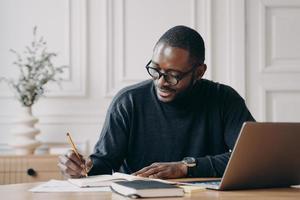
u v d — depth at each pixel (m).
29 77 3.13
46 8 3.37
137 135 2.11
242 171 1.51
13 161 2.91
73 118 3.34
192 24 3.40
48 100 3.35
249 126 1.44
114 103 2.16
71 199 1.33
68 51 3.37
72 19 3.38
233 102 2.16
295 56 3.43
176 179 1.74
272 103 3.42
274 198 1.35
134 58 3.39
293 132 1.53
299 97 3.42
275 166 1.58
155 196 1.34
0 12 3.35
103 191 1.48
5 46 3.35
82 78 3.36
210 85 2.19
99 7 3.39
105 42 3.38
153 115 2.12
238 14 3.41
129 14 3.39
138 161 2.11
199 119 2.13
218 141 2.14
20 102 3.13
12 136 3.25
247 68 3.41
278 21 3.40
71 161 1.75
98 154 2.02
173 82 1.97
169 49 1.96
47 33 3.37
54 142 3.33
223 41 3.41
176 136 2.11
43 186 1.58
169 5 3.40
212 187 1.54
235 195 1.41
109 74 3.38
